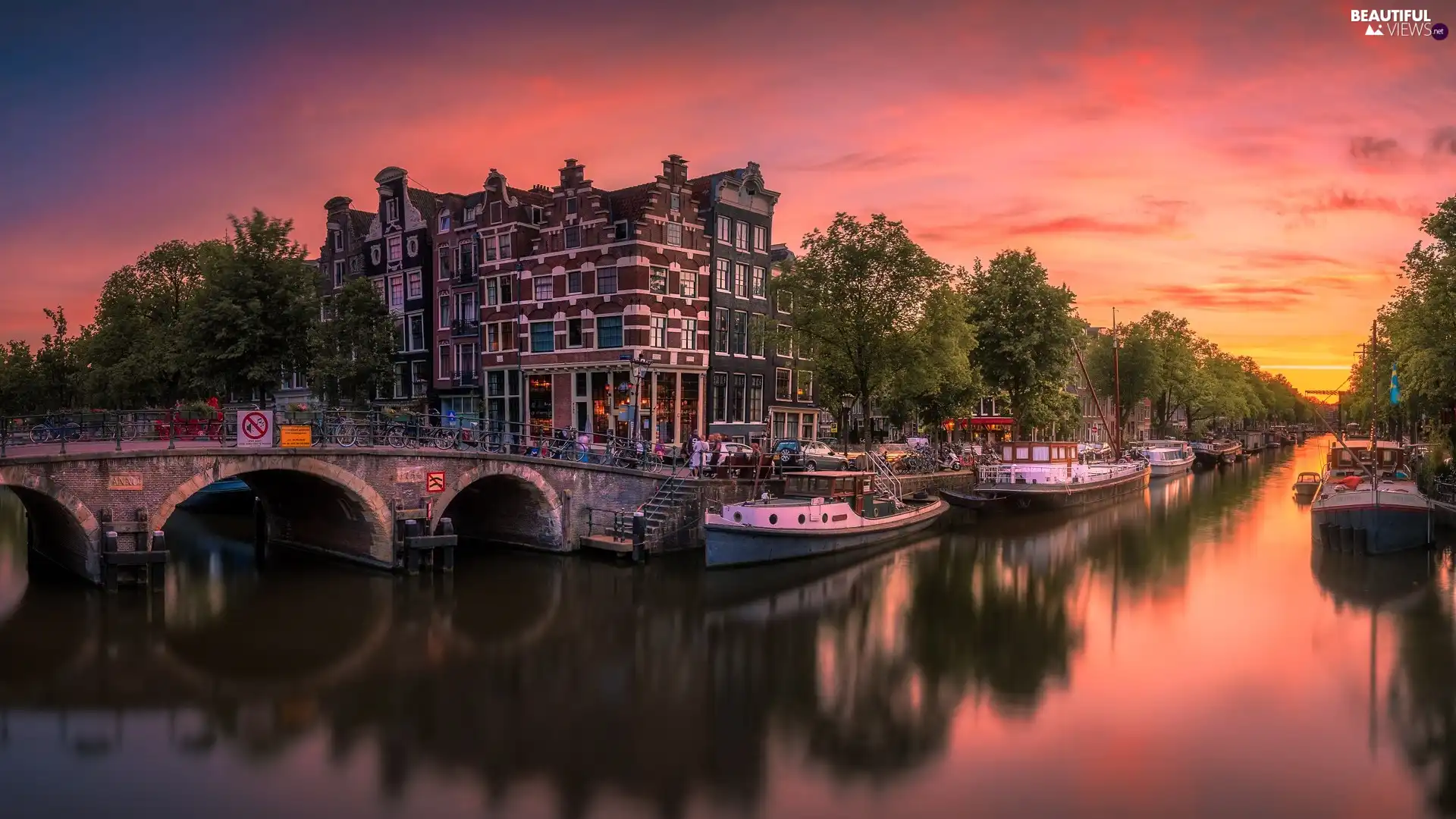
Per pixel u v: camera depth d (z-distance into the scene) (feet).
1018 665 69.77
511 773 50.37
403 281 182.19
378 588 90.89
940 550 117.60
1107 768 51.37
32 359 230.68
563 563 103.60
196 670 66.49
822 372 144.05
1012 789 48.60
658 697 62.59
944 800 47.32
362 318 161.17
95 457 79.71
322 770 50.39
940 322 136.98
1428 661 70.08
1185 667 69.10
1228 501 174.91
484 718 58.39
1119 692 63.82
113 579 81.30
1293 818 45.60
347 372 155.63
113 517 81.66
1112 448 229.86
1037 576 101.50
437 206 183.42
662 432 149.28
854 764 51.96
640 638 76.38
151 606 81.30
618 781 49.55
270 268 134.31
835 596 91.30
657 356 146.20
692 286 154.30
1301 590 93.81
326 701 61.00
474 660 70.08
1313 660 70.49
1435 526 126.21
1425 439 209.87
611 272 147.33
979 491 147.84
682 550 108.17
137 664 67.36
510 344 162.91
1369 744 54.60
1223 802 47.01
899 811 46.11
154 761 51.37
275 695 61.98
